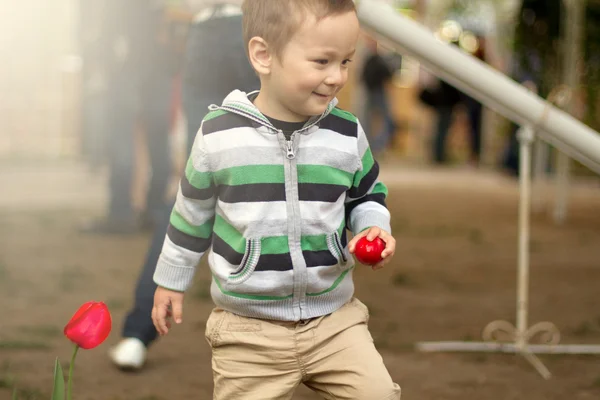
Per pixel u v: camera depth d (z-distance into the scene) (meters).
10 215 11.03
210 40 4.88
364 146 3.20
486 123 20.19
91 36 9.41
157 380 4.80
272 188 3.04
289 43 2.94
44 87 19.78
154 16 9.08
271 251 3.04
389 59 23.69
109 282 7.31
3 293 6.83
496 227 11.02
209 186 3.13
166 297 3.27
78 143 19.25
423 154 23.20
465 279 7.78
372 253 2.98
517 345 5.50
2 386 4.57
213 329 3.17
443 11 21.55
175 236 3.22
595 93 11.84
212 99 4.97
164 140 9.79
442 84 19.98
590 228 11.03
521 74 11.88
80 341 2.70
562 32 11.57
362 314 3.22
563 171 11.52
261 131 3.05
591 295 7.22
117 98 9.48
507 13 16.06
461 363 5.25
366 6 5.09
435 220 11.55
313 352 3.10
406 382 4.85
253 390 3.14
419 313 6.48
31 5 19.66
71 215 11.13
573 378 5.00
